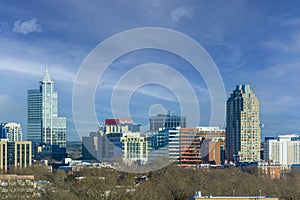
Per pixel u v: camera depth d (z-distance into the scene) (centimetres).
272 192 14275
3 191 11494
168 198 12525
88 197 11262
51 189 11681
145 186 12406
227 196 11750
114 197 11200
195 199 10650
